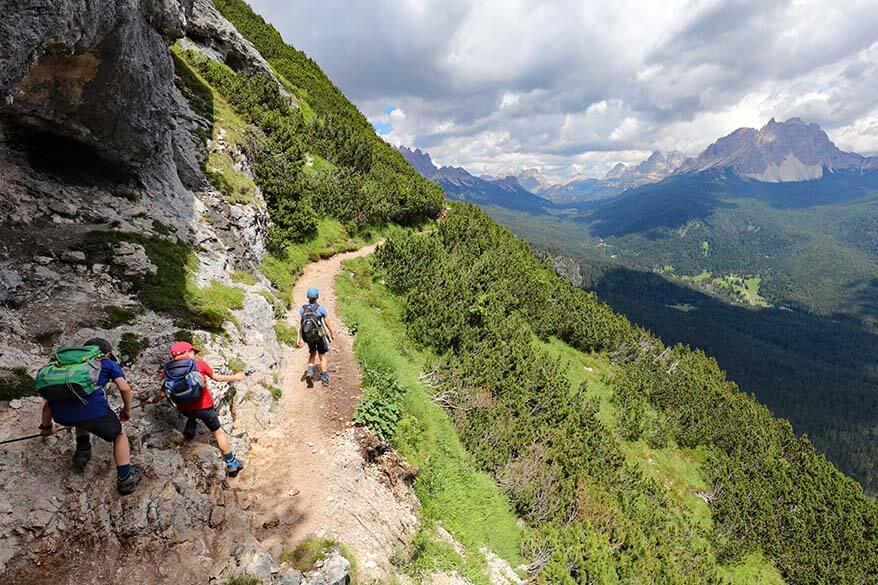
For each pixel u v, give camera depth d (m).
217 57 31.41
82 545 6.04
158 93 15.59
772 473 36.59
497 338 26.23
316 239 25.67
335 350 15.77
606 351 39.72
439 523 12.55
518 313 33.12
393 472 11.90
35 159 12.59
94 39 10.79
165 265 12.92
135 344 9.55
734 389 47.28
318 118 40.47
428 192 40.56
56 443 6.80
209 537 7.08
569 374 32.19
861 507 37.31
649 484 27.08
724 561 26.94
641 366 39.91
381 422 12.39
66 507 6.23
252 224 20.33
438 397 18.64
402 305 24.12
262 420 11.04
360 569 8.67
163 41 16.45
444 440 15.70
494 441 18.56
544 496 17.66
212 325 11.75
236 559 6.85
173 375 7.91
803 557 30.61
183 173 18.38
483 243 37.69
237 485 9.11
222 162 21.34
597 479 22.08
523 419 21.97
